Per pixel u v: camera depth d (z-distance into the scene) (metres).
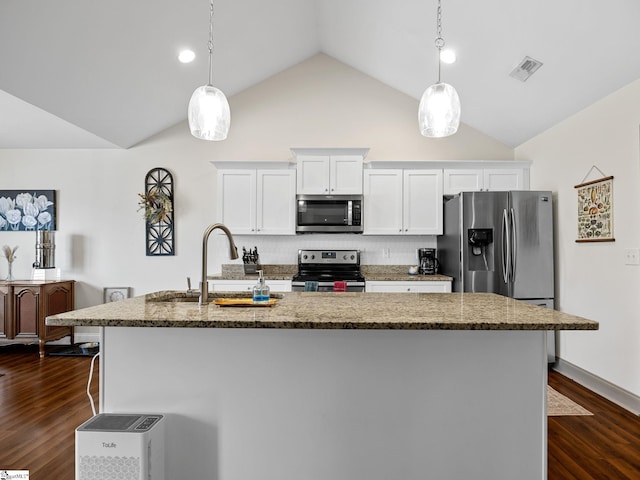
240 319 1.61
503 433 1.80
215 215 4.86
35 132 4.23
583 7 2.61
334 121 4.88
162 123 4.71
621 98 3.13
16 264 4.92
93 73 3.42
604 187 3.31
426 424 1.81
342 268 4.68
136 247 4.86
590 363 3.50
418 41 3.75
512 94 3.85
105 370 1.85
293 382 1.82
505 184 4.49
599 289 3.39
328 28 4.28
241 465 1.83
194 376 1.83
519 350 1.81
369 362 1.82
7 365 4.07
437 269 4.75
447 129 2.14
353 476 1.82
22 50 2.88
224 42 3.87
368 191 4.48
